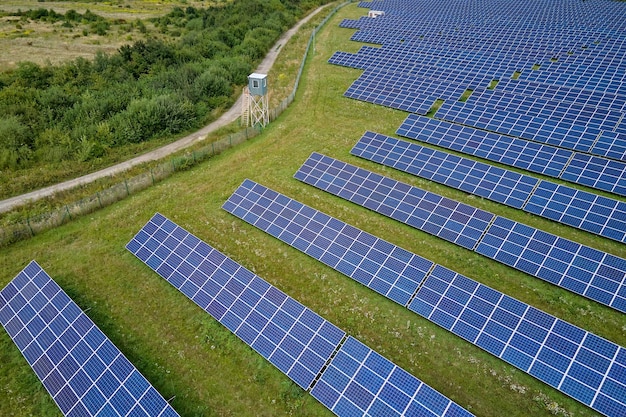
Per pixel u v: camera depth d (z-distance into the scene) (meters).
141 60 73.06
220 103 60.38
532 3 113.56
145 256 30.67
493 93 52.28
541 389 22.06
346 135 47.41
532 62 64.75
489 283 28.48
